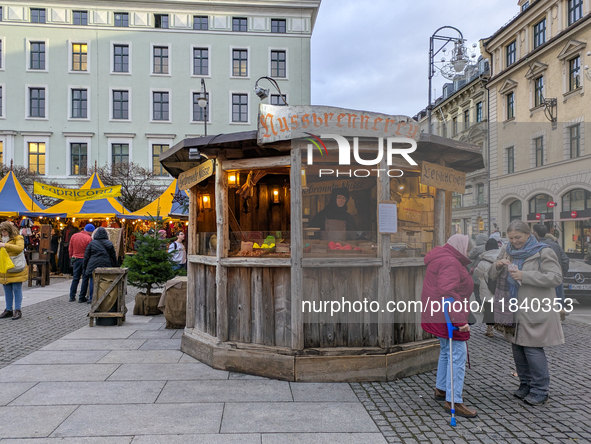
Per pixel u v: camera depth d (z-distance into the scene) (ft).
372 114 13.78
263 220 21.66
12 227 23.53
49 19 100.42
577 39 41.68
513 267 11.90
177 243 35.40
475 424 10.72
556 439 9.95
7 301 23.79
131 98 101.96
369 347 14.05
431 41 35.17
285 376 13.71
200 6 103.45
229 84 104.17
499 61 50.62
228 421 10.70
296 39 105.50
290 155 13.99
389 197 14.10
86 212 53.72
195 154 14.78
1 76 99.86
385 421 10.83
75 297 31.73
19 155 99.91
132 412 11.19
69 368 14.94
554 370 15.39
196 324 17.08
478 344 19.44
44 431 10.05
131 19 102.27
